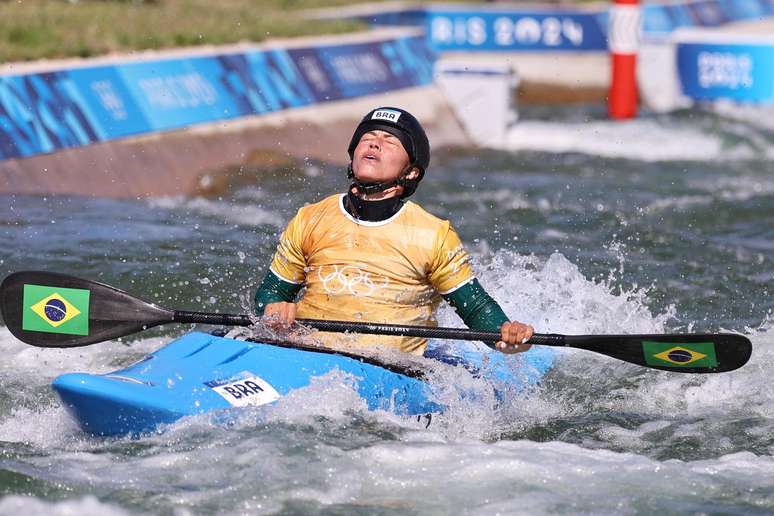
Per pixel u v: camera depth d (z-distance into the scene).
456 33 81.94
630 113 66.81
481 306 20.78
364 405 19.45
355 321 20.77
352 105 55.62
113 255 30.72
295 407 19.02
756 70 72.06
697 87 73.69
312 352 20.19
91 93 41.62
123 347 25.20
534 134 60.16
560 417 21.38
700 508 16.73
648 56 72.19
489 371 22.59
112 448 18.09
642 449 19.77
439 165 51.78
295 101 51.75
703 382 23.48
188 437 17.97
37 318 21.02
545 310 27.44
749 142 59.94
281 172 45.09
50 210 35.19
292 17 66.56
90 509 15.90
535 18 81.50
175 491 16.62
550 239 35.94
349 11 83.06
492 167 51.59
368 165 20.50
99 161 39.81
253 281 29.56
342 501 16.56
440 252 20.70
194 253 31.56
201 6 65.88
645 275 31.83
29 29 46.53
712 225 38.91
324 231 21.05
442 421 20.42
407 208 20.95
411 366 20.95
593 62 80.50
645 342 20.50
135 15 55.47
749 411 21.88
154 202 38.47
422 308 21.17
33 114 38.78
